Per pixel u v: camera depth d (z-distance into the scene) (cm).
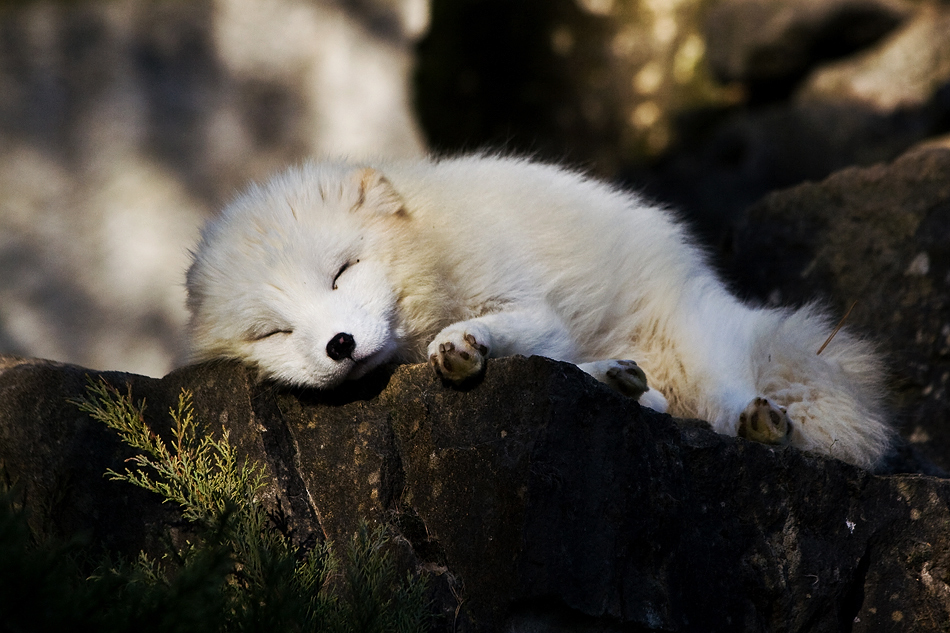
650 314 736
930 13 1809
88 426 596
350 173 677
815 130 1800
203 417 606
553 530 507
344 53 1900
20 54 1716
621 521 522
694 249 818
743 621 551
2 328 1691
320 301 602
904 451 773
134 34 1764
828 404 670
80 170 1742
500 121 2200
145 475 568
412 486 565
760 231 1046
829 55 1920
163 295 1766
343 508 572
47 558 455
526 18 2197
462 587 526
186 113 1802
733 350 698
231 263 635
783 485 584
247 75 1838
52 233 1723
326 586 548
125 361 1756
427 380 578
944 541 595
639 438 542
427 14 1991
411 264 635
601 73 2216
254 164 1842
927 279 922
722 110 2048
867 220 974
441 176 729
